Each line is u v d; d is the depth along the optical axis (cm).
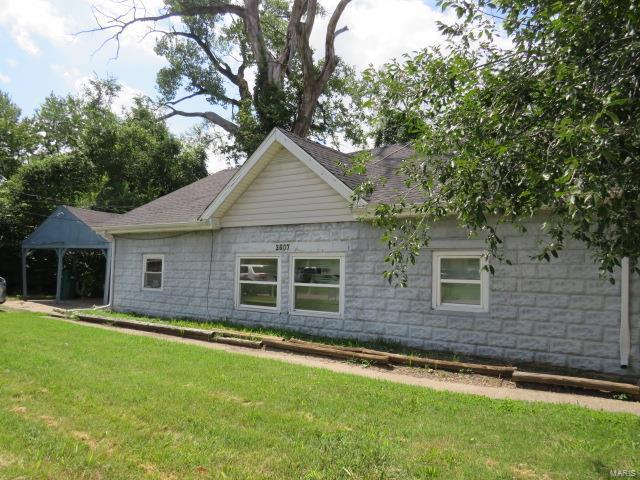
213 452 440
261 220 1277
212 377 711
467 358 914
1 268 2595
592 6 399
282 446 454
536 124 419
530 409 596
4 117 3659
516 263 895
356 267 1102
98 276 2492
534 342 870
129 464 415
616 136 338
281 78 3075
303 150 1157
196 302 1424
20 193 2683
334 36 2888
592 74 407
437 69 490
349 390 658
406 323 1020
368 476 396
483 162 429
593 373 802
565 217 393
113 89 4141
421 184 523
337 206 1137
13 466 404
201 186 1817
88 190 3072
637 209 387
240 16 3072
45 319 1418
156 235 1552
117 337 1083
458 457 436
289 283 1220
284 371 769
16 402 575
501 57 477
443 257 988
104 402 576
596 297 817
